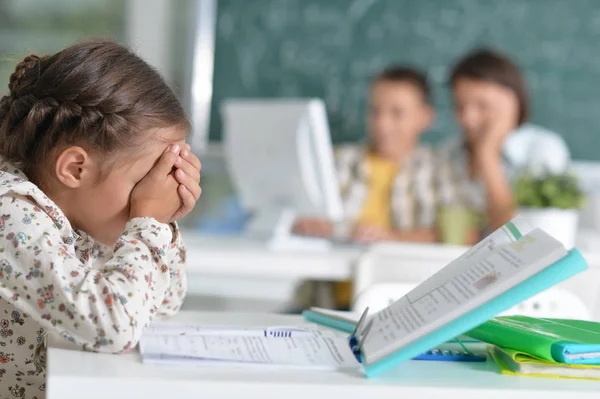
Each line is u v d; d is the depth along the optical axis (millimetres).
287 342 1101
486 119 4266
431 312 991
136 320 1051
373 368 956
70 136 1172
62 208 1210
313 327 1290
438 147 4492
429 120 4469
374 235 3939
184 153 1225
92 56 1221
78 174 1179
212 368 966
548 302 1695
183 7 4652
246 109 3219
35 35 4645
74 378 890
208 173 4598
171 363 971
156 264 1127
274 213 3234
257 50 4668
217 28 4668
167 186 1188
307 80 4668
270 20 4656
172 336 1109
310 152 3131
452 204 4277
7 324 1217
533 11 4566
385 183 4387
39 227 1097
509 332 1051
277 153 3150
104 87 1181
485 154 4266
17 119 1219
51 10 4648
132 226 1147
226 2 4656
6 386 1252
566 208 3168
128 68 1226
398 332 995
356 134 4648
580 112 4582
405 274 2379
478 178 4289
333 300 3730
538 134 4383
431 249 2371
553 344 1015
